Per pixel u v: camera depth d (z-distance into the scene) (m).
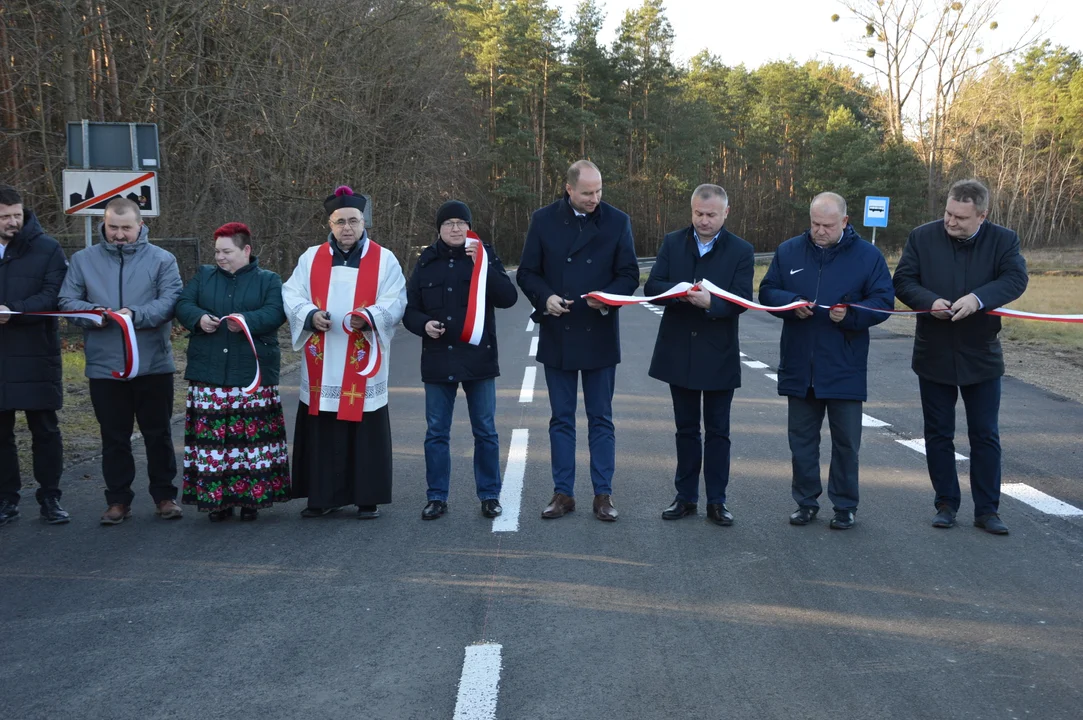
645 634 4.17
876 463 7.38
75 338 14.73
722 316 5.66
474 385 6.09
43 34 16.28
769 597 4.60
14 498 6.09
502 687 3.69
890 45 44.41
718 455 5.87
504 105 57.75
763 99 87.88
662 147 70.38
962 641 4.07
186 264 18.03
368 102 25.67
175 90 18.12
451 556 5.28
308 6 20.70
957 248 5.57
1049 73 77.56
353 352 5.98
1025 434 8.30
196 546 5.53
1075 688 3.63
